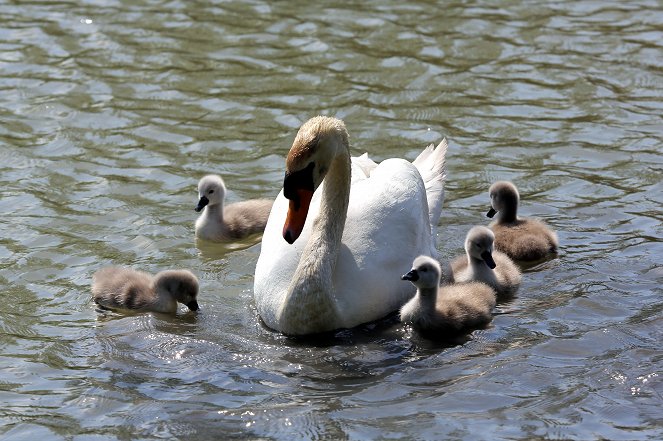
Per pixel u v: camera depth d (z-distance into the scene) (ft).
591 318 46.24
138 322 46.88
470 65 75.66
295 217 45.52
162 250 54.03
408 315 46.21
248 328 46.70
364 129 66.74
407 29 81.76
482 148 64.18
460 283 49.32
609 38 79.77
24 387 41.14
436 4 86.84
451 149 64.13
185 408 39.29
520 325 46.11
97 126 66.95
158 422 38.34
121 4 86.79
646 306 47.03
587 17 83.97
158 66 75.66
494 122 67.46
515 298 48.88
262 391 40.70
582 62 75.87
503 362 42.52
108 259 52.54
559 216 56.44
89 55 77.15
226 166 62.69
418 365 42.78
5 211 56.49
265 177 61.67
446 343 44.80
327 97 71.20
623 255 52.03
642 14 84.48
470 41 79.66
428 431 37.22
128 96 71.10
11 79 73.15
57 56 76.95
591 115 68.08
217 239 55.67
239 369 42.63
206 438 37.17
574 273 50.60
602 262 51.44
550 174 60.90
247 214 57.36
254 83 73.26
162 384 41.32
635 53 77.05
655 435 36.99
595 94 70.90
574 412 38.47
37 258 52.16
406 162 51.88
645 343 43.75
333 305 45.39
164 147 64.59
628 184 59.41
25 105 69.41
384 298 47.01
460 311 45.68
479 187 59.98
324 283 45.21
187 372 42.34
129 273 49.62
